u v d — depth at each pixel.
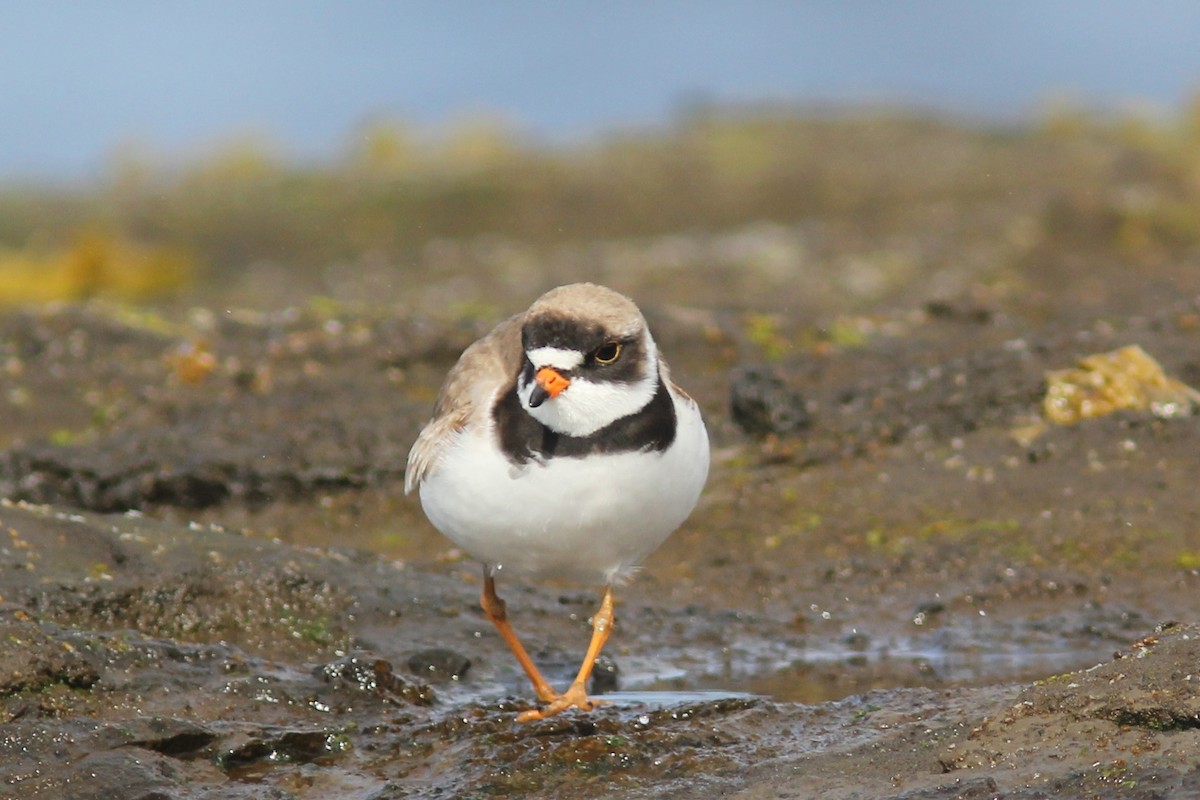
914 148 34.12
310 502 13.06
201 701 8.52
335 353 15.48
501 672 9.73
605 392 7.98
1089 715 7.12
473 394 8.55
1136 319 15.35
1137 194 25.25
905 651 10.00
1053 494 11.99
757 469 13.05
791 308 21.58
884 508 12.16
